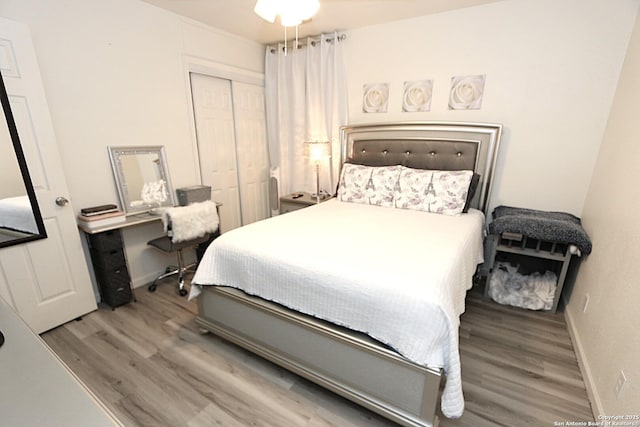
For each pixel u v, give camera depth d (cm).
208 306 199
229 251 181
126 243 268
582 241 204
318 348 155
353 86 329
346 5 255
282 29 314
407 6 257
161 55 269
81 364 180
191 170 313
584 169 241
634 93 180
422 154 296
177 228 235
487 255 284
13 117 181
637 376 116
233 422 144
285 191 390
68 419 58
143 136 267
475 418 145
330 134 347
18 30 178
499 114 264
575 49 228
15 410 60
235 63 337
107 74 236
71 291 220
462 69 272
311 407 153
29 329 87
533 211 257
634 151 162
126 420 144
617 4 210
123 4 238
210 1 248
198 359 186
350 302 140
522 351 192
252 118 371
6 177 184
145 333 210
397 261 152
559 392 160
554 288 232
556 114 243
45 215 202
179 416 147
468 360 184
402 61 297
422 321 122
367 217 238
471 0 245
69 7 209
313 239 185
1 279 187
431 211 256
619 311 142
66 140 219
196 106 310
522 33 243
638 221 139
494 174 275
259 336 179
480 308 241
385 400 140
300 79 352
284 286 160
